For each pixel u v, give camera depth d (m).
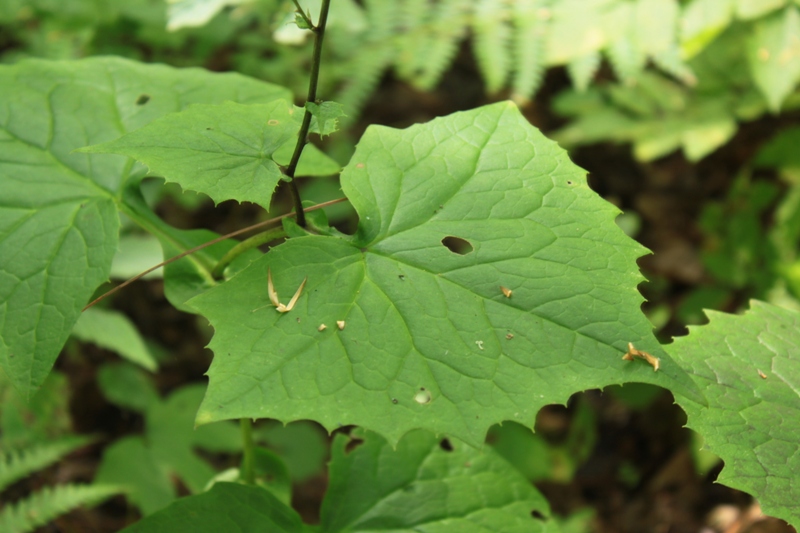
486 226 0.57
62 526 1.02
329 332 0.54
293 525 0.60
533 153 0.60
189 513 0.59
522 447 1.18
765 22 1.13
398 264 0.56
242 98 0.68
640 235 1.49
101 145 0.54
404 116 1.64
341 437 0.66
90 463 1.11
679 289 1.39
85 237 0.61
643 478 1.22
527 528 0.64
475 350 0.54
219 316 0.54
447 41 1.31
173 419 1.08
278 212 1.39
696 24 1.13
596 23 1.19
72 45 1.22
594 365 0.53
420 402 0.52
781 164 1.35
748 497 1.11
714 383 0.57
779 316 0.61
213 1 0.80
